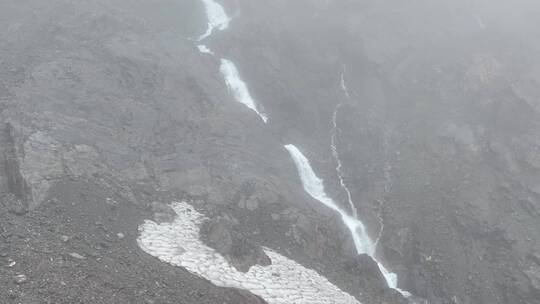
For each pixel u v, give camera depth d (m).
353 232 23.53
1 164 16.92
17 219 14.56
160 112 23.12
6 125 18.56
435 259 21.31
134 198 17.97
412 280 20.75
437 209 23.12
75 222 15.42
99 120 21.28
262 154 23.80
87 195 16.81
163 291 13.13
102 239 15.05
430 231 22.39
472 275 20.53
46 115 19.98
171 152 21.36
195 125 23.22
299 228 19.91
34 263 12.24
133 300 12.15
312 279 17.42
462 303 19.70
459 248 21.55
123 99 22.94
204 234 17.39
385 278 21.09
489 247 21.38
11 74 22.81
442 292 20.27
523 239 21.22
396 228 22.95
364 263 20.00
